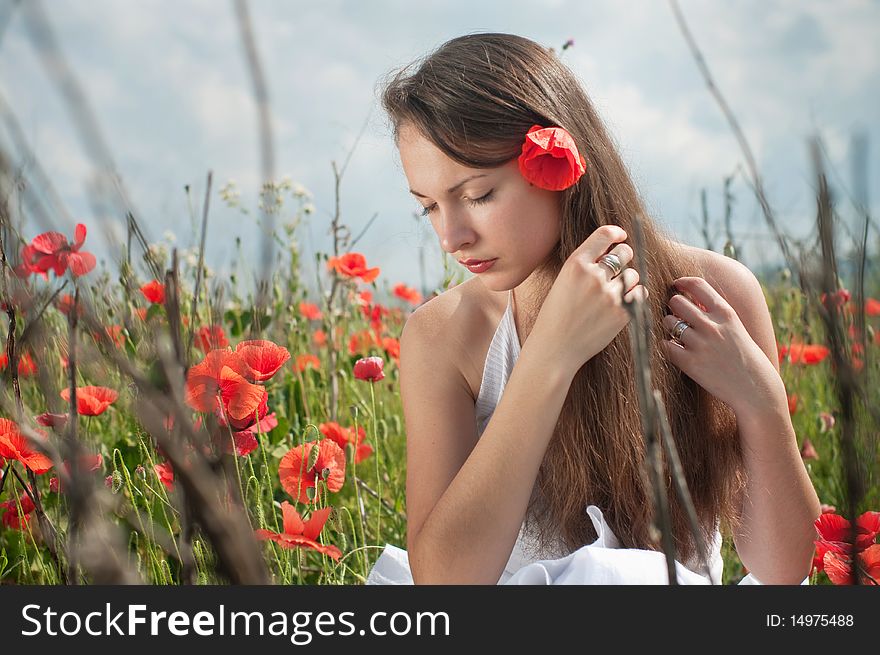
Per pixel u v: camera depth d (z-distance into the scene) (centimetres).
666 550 81
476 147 140
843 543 144
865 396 92
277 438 232
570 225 151
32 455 145
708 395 167
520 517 146
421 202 151
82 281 64
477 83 143
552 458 166
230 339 262
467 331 176
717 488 167
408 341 178
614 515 164
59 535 154
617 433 158
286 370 282
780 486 158
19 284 83
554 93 151
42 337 84
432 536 145
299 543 160
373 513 258
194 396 119
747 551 167
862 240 83
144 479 172
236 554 65
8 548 201
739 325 159
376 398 315
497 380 173
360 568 205
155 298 176
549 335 144
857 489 80
